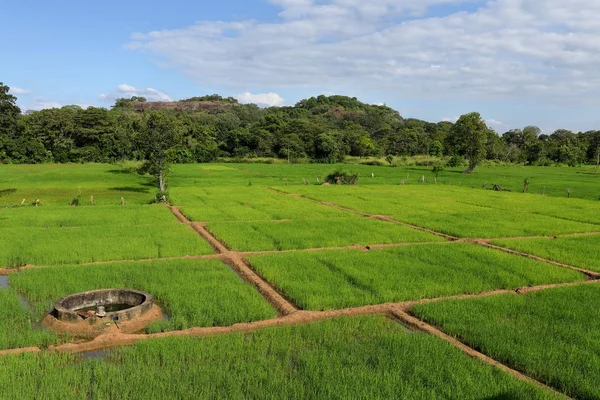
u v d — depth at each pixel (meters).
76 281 11.72
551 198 35.56
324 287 11.56
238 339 8.38
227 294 10.91
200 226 20.97
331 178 47.81
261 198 32.69
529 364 7.51
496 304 10.49
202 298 10.54
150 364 7.40
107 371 7.12
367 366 7.47
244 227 20.42
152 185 44.06
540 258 15.65
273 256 14.92
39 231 18.61
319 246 16.89
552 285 12.44
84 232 18.56
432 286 11.80
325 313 9.98
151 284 11.56
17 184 42.66
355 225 21.50
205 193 35.69
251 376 6.99
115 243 16.42
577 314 9.91
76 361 7.66
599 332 8.88
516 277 12.88
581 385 6.84
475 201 32.91
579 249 16.91
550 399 6.45
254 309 9.92
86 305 10.25
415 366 7.39
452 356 7.82
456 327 9.08
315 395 6.52
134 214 23.92
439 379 7.00
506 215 25.69
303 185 44.62
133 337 8.49
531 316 9.77
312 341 8.45
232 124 115.50
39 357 7.57
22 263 13.87
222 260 14.98
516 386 6.81
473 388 6.72
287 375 7.13
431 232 20.39
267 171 67.69
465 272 13.31
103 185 42.91
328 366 7.36
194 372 7.07
